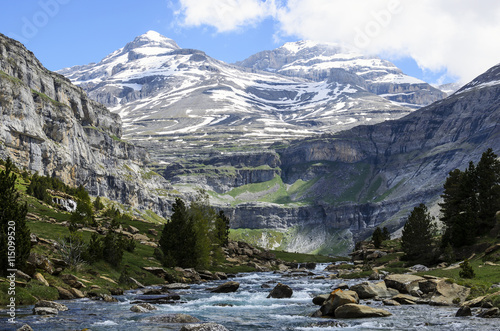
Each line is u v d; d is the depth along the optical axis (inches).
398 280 2434.8
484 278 2564.0
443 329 1469.0
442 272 2891.2
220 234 6328.7
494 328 1462.8
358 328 1514.5
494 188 3954.2
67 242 2992.1
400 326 1534.2
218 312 1951.3
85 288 2421.3
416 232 4318.4
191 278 3646.7
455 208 4424.2
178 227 4087.1
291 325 1614.2
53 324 1507.1
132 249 3932.1
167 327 1510.8
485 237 3740.2
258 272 5068.9
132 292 2630.4
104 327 1501.0
